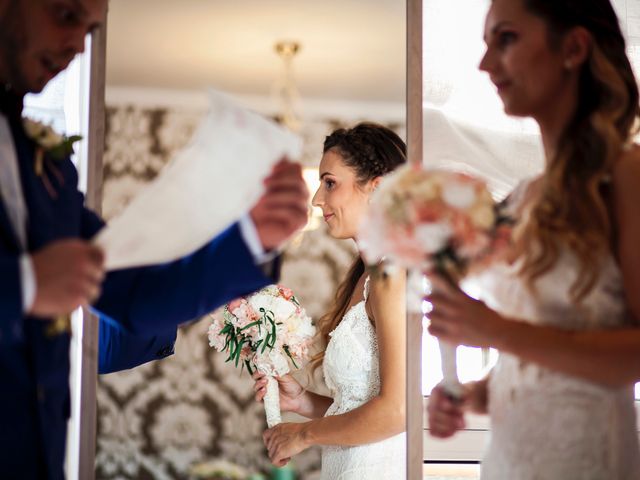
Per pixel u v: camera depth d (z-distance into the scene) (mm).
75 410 2314
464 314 1461
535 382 1580
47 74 1584
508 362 1646
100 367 2340
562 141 1578
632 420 1594
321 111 3227
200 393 3258
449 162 2162
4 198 1421
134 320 1736
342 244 3326
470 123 2172
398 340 2350
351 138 2693
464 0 2209
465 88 2188
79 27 1562
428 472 2113
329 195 2705
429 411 1756
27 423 1419
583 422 1529
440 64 2199
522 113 1664
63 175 1665
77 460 2314
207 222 1451
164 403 3238
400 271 2365
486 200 1373
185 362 3260
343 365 2480
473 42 2201
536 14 1615
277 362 2719
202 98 3189
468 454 2107
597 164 1508
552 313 1532
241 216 1612
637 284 1447
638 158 1489
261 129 1419
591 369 1424
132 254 1396
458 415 1729
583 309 1503
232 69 3186
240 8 3053
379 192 1396
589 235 1472
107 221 3174
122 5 3045
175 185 1402
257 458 3248
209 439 3244
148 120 3189
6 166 1456
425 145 2170
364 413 2348
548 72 1611
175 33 3082
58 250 1264
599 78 1572
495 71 1678
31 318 1436
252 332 2730
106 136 3182
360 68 3164
